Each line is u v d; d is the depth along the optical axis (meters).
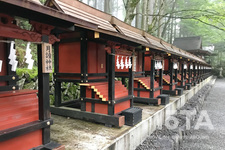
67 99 7.36
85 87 5.31
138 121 5.20
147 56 9.92
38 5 2.16
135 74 8.06
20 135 2.71
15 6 2.12
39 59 2.94
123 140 4.21
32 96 3.35
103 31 3.81
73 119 5.52
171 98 9.64
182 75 12.89
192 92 13.98
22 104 3.04
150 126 5.84
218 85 24.69
